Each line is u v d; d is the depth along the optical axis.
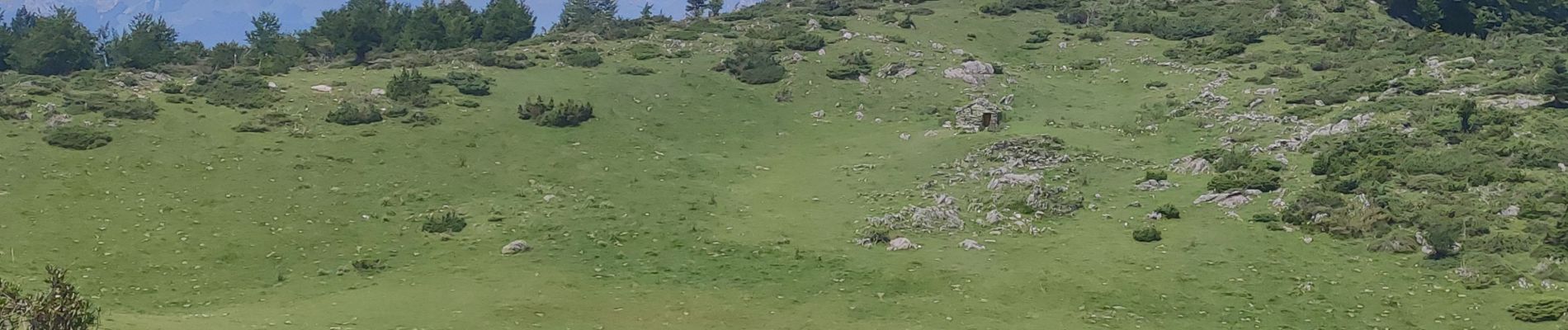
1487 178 73.56
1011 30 135.38
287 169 78.50
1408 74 104.06
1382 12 145.12
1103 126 96.19
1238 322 56.25
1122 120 98.50
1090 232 69.31
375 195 75.62
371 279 62.00
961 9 144.62
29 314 38.06
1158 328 55.25
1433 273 61.47
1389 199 70.38
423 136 87.31
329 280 61.81
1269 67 112.25
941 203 73.94
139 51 125.56
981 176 79.50
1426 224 66.38
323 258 65.19
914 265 63.47
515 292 58.84
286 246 66.62
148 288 59.78
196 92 92.31
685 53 118.31
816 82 109.00
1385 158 78.06
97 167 75.62
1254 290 60.19
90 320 40.94
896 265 63.53
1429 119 87.12
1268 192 74.38
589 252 65.62
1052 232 69.44
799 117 101.12
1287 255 64.69
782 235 68.88
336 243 67.56
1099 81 114.19
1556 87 89.81
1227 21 133.00
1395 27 135.88
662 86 105.94
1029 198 73.38
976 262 64.12
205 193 73.38
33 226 65.88
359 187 76.62
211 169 77.25
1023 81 112.81
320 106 91.50
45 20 124.00
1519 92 93.81
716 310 56.47
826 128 97.75
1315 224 68.12
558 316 55.19
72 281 59.41
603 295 58.62
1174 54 119.88
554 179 80.12
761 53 115.00
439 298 57.97
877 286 60.28
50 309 38.53
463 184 78.44
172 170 76.56
